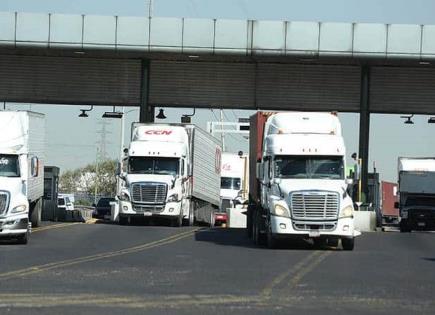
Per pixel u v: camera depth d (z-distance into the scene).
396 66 46.97
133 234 32.34
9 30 44.19
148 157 40.91
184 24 44.22
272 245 26.69
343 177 26.98
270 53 44.16
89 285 16.16
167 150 40.94
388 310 13.53
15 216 26.34
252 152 33.03
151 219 41.44
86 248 25.53
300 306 13.81
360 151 46.53
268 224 26.88
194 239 30.34
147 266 20.11
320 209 26.02
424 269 20.44
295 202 26.06
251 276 18.23
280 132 28.22
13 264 20.09
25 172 28.12
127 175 40.69
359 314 13.07
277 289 15.99
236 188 63.44
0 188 26.38
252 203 31.72
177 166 41.00
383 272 19.55
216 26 44.16
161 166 40.88
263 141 29.61
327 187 26.30
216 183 55.00
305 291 15.76
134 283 16.61
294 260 22.41
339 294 15.40
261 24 44.06
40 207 37.56
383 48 43.66
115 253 23.77
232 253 24.48
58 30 44.22
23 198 26.95
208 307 13.55
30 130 34.91
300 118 28.61
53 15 44.19
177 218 40.50
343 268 20.34
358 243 29.98
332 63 46.47
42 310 12.95
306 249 26.70
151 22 44.22
